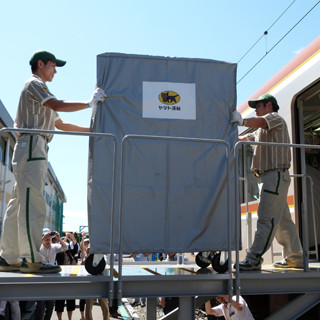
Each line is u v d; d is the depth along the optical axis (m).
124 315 9.17
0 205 13.08
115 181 3.10
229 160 3.44
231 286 3.21
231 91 3.57
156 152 3.34
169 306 6.06
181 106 3.46
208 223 3.35
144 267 4.89
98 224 3.18
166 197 3.30
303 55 5.34
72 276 2.99
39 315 6.22
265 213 3.85
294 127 5.41
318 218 6.01
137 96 3.40
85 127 4.16
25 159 3.41
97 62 3.40
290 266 4.14
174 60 3.50
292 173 5.39
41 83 3.48
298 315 3.43
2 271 3.47
